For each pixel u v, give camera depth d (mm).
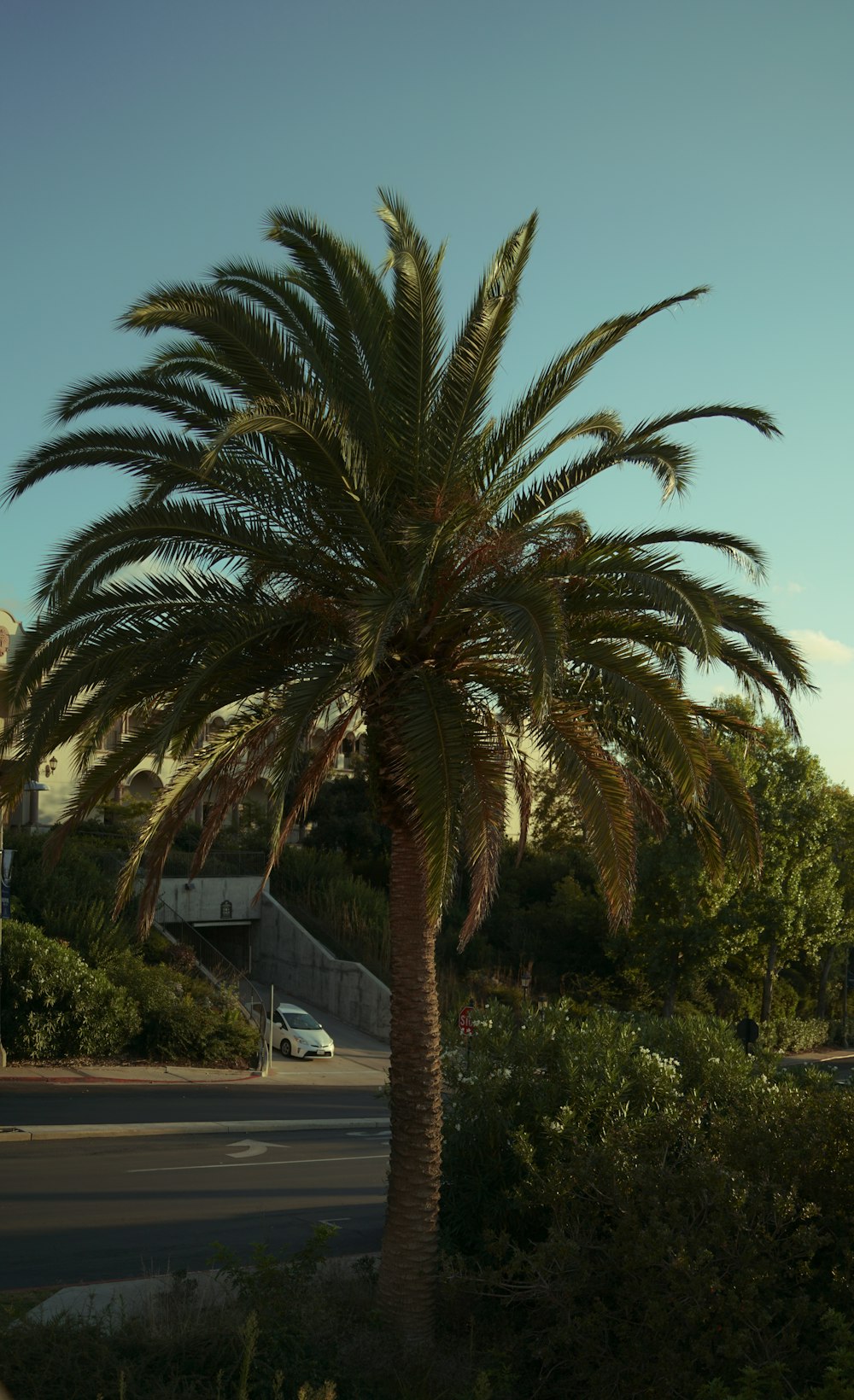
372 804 10930
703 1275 8188
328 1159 21078
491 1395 8328
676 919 44562
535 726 10289
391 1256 10227
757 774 45562
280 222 10562
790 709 11195
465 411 10156
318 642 11047
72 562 10641
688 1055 13414
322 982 43875
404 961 10648
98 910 34688
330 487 10039
